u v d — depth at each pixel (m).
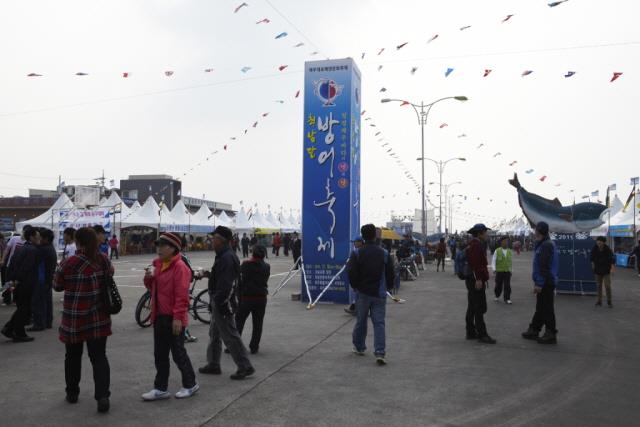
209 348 5.86
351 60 12.81
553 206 16.14
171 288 4.86
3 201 59.00
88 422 4.30
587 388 5.39
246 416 4.48
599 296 11.91
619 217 28.23
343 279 12.23
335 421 4.38
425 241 31.69
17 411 4.56
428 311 10.96
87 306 4.57
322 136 12.88
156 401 4.86
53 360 6.43
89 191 31.89
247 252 36.34
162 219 38.06
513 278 19.94
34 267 7.61
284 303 12.29
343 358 6.67
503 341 7.82
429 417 4.50
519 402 4.92
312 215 12.71
